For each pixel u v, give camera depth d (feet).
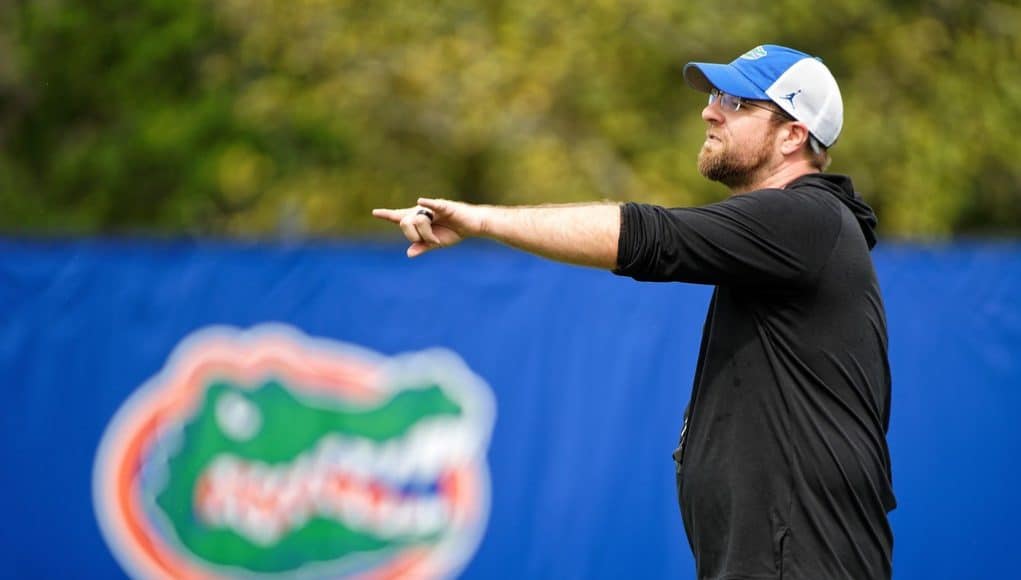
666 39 127.24
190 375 73.46
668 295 77.00
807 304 41.96
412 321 74.79
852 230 42.73
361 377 74.18
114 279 73.46
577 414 75.87
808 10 129.39
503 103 122.83
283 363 73.82
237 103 134.21
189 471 73.15
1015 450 80.33
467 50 122.52
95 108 147.64
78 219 142.51
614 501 75.87
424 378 74.69
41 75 146.92
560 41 124.36
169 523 72.84
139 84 143.54
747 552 41.60
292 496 73.36
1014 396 80.43
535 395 75.61
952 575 79.56
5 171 147.23
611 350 76.28
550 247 40.65
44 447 72.64
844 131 128.67
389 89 123.95
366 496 73.82
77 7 145.59
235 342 73.72
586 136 126.41
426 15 124.77
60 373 72.90
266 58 128.26
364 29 125.18
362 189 131.85
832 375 41.86
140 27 143.54
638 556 75.92
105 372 73.10
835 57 134.72
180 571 72.69
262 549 73.00
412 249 41.32
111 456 72.90
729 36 126.72
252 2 125.29
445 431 74.54
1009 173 140.77
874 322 42.91
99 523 72.69
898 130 130.82
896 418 79.77
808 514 41.34
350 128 128.57
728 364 42.68
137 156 141.28
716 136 45.98
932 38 134.10
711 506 42.42
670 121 131.64
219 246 74.02
